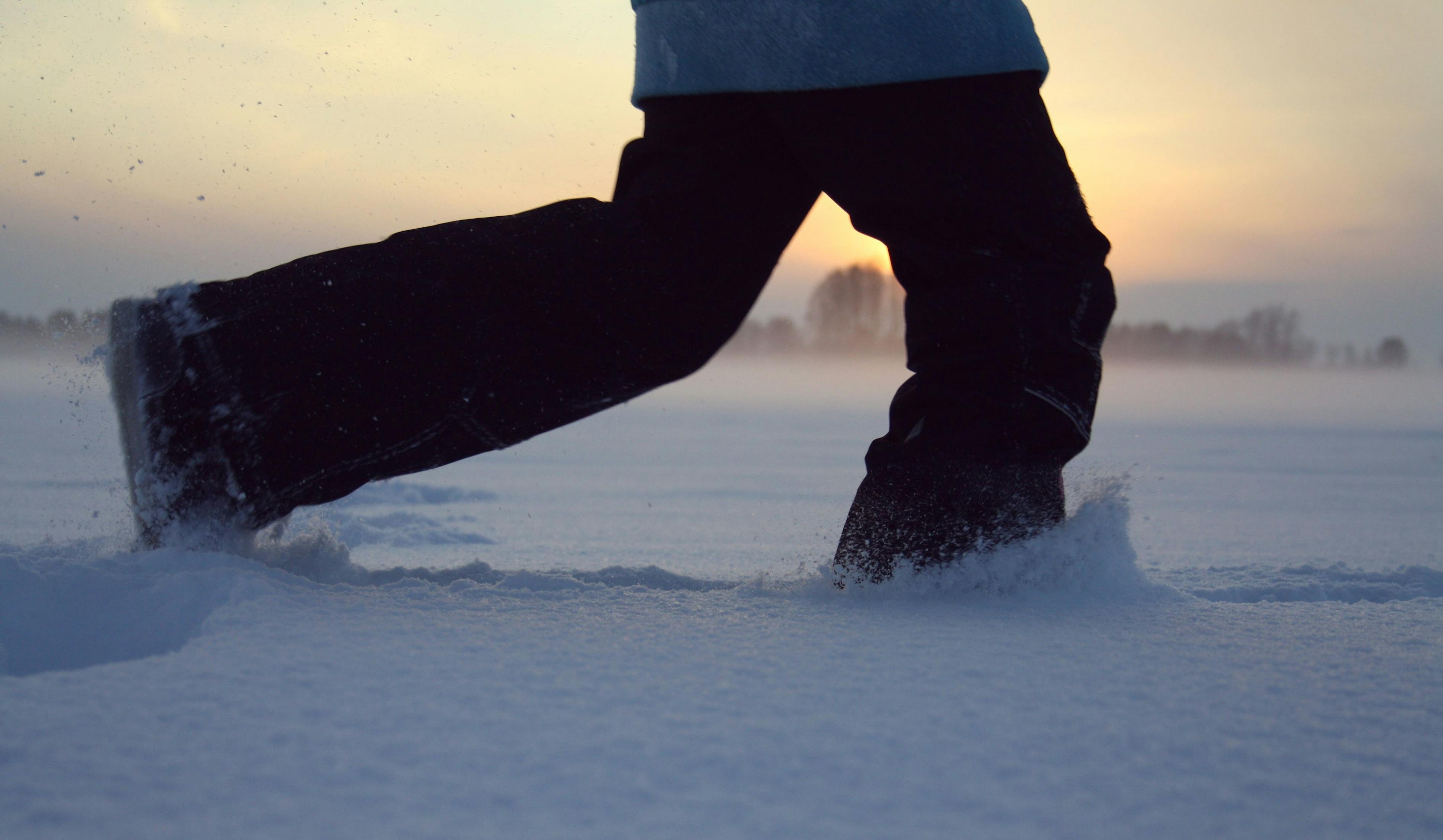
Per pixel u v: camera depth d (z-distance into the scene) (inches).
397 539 102.1
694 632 40.8
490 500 157.2
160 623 40.8
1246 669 36.1
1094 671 35.3
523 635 39.0
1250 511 154.4
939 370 51.4
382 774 24.1
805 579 55.3
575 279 50.1
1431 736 28.8
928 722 29.1
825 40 49.7
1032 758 26.5
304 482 49.7
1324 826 22.8
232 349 48.3
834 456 282.0
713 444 337.4
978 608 48.1
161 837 20.5
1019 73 50.6
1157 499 175.0
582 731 27.5
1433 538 120.6
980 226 50.3
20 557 48.9
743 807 23.0
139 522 50.1
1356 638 42.2
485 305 49.5
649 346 51.6
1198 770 25.9
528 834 21.2
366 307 48.8
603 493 170.6
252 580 42.9
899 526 50.8
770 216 53.8
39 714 27.5
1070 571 51.9
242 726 27.0
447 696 30.3
